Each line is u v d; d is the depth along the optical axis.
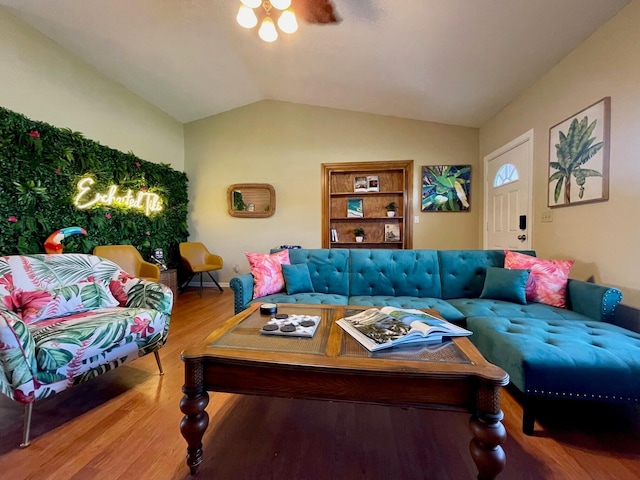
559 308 2.02
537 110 2.84
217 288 4.73
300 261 2.73
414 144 4.33
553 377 1.26
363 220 4.62
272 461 1.16
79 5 2.49
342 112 4.47
